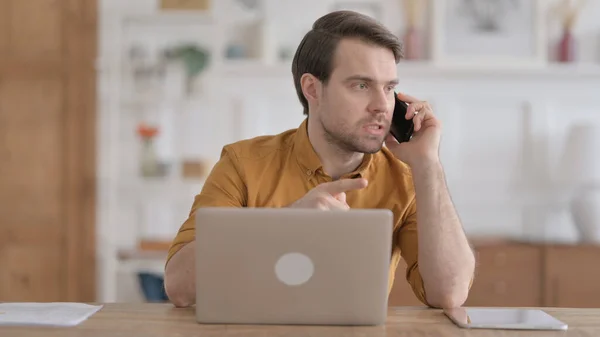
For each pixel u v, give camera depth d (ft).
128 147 14.08
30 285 13.78
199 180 13.35
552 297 12.92
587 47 14.37
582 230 13.42
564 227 14.17
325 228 4.20
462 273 5.26
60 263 13.78
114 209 13.91
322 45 5.33
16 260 13.78
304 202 4.64
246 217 4.20
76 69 13.78
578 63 14.25
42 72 13.78
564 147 14.03
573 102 14.33
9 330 4.15
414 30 14.01
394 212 5.86
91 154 13.82
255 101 14.06
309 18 14.12
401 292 12.48
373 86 5.21
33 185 13.79
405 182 5.90
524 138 14.30
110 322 4.37
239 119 14.06
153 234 14.03
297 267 4.22
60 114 13.80
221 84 13.97
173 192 13.50
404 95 5.76
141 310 4.79
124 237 14.02
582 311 4.86
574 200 13.62
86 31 13.79
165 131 14.08
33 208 13.79
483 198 14.21
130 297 13.58
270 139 6.06
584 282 12.96
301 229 4.20
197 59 13.43
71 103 13.78
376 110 5.20
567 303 12.94
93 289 13.80
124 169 14.07
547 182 14.24
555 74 14.20
